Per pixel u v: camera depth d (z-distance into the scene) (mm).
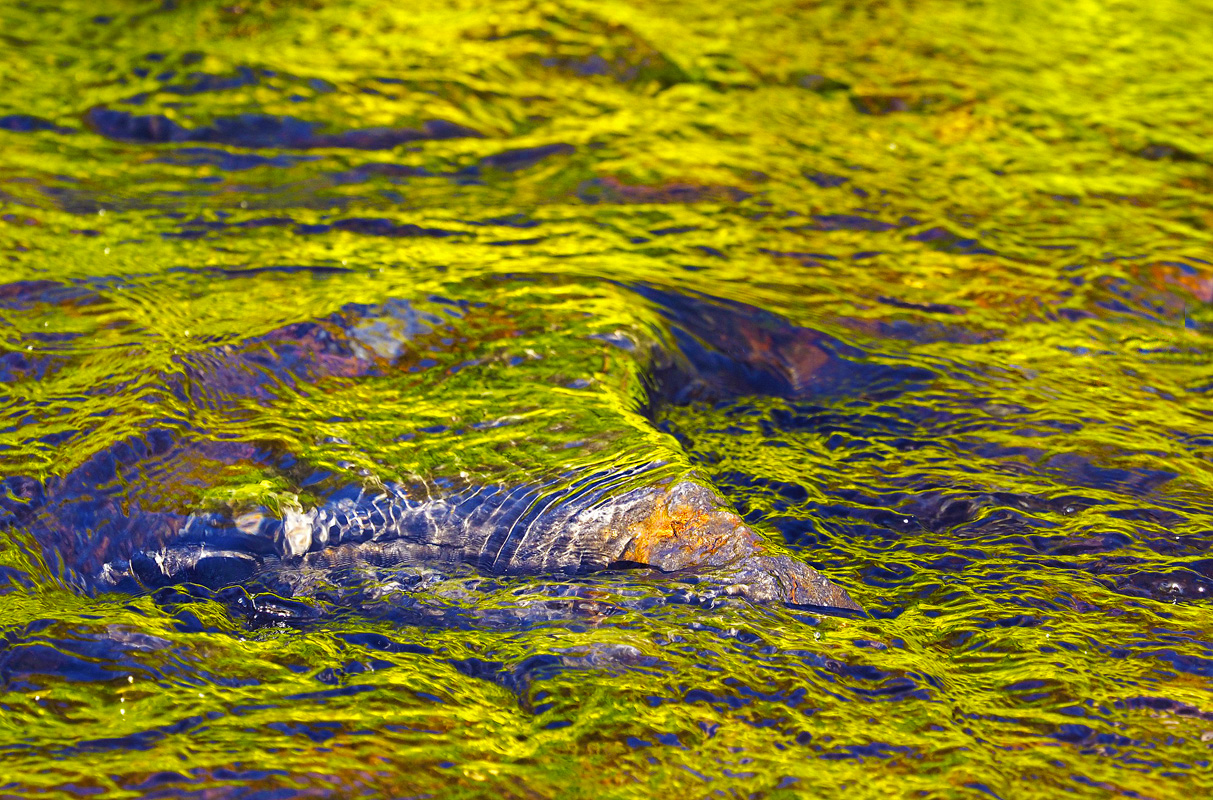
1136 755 9789
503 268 17688
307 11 27250
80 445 12594
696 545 12016
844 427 15484
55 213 18547
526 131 23312
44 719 9336
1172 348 17781
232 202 19656
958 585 12242
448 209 20094
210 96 23125
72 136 21359
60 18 25688
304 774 8922
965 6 30906
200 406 13508
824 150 23500
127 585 11672
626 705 10039
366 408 13820
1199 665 11000
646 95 25203
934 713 10164
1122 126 25031
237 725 9469
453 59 25688
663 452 12984
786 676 10516
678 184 21750
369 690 10109
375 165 21484
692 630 11055
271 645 10727
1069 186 22562
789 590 11633
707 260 19141
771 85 25969
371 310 15609
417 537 12320
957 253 20188
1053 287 19234
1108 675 10820
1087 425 15539
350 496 12523
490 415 13766
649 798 9070
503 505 12477
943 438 15219
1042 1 31656
